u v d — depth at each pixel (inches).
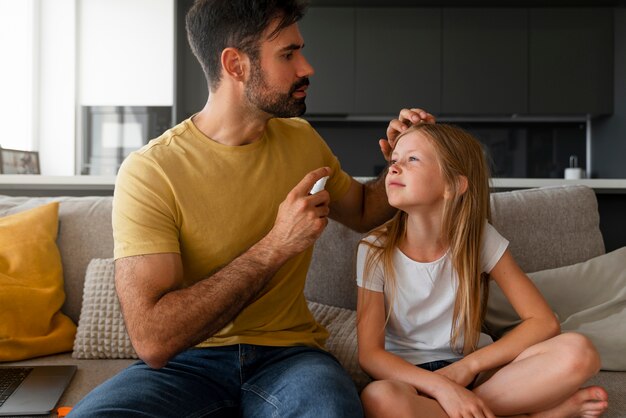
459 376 53.7
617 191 90.7
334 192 63.2
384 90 218.7
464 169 59.4
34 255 70.9
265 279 48.4
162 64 214.2
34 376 59.7
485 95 218.4
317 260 74.6
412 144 59.9
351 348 65.2
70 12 209.9
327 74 218.4
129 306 48.2
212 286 47.3
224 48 53.2
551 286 71.4
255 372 52.9
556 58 217.9
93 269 72.1
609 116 218.7
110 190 101.0
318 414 44.6
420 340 60.7
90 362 66.6
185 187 53.1
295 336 55.6
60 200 79.5
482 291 62.4
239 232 54.2
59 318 71.2
